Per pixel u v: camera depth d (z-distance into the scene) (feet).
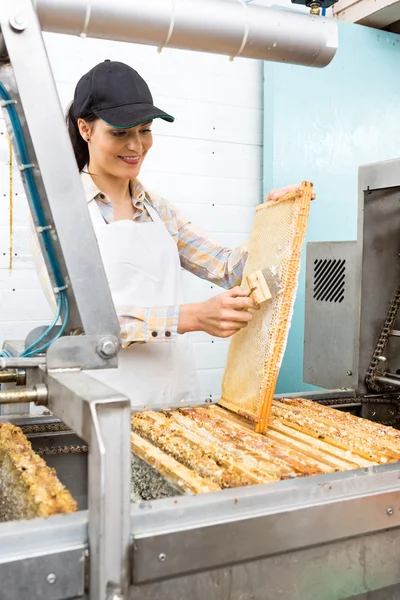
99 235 5.03
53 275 2.88
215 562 2.50
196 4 3.06
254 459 3.22
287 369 9.27
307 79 9.06
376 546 2.96
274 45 3.33
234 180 9.42
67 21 2.87
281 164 9.14
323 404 4.83
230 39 3.21
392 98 9.58
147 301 5.16
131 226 5.15
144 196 5.49
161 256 5.30
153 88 8.68
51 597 2.25
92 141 4.87
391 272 5.24
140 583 2.35
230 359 4.44
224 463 3.15
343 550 2.87
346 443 3.55
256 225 4.46
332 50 3.49
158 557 2.36
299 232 3.77
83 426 2.24
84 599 2.33
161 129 8.80
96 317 2.74
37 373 2.89
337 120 9.29
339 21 8.91
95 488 2.21
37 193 2.80
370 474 2.97
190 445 3.44
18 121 2.74
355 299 5.33
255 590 2.64
